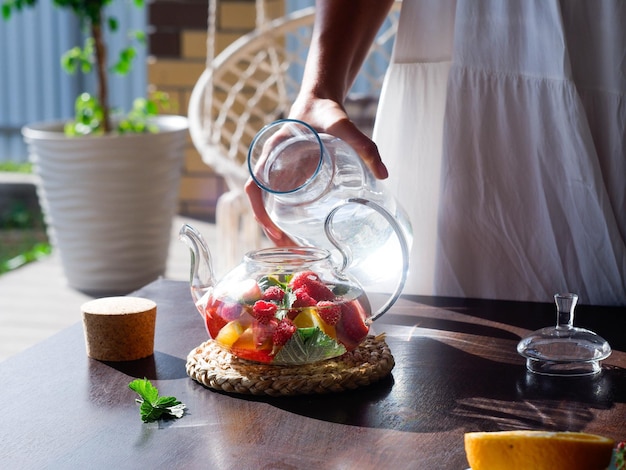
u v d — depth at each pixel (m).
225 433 0.95
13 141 5.39
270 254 1.09
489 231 1.51
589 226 1.48
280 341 1.04
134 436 0.95
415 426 0.96
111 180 2.98
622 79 1.47
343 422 0.97
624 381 1.07
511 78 1.48
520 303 1.38
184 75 4.00
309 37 3.04
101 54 3.22
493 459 0.82
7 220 4.49
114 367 1.14
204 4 3.95
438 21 1.51
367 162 1.22
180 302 1.40
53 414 1.00
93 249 3.08
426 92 1.54
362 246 1.16
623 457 0.78
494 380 1.08
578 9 1.47
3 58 5.32
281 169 1.11
